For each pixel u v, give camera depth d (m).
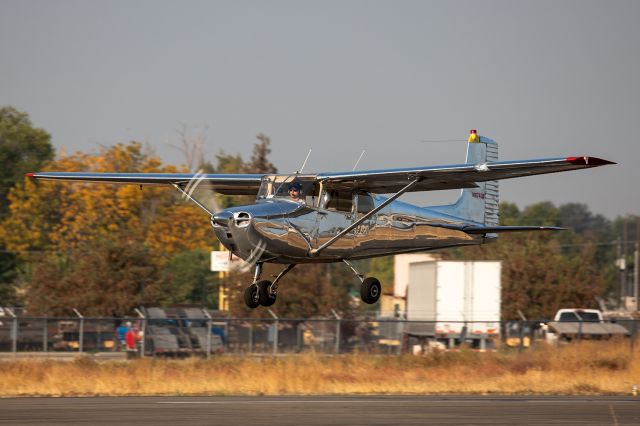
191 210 189.25
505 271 147.25
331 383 74.31
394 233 64.19
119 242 138.38
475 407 60.12
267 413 54.31
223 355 95.06
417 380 78.56
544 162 53.66
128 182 69.38
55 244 191.75
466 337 106.19
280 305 133.88
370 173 57.69
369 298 64.62
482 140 78.38
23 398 64.00
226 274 137.50
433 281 114.31
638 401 66.12
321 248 57.69
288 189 57.56
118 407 57.06
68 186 194.12
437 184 61.22
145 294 132.62
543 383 76.56
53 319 93.19
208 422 49.62
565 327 102.25
